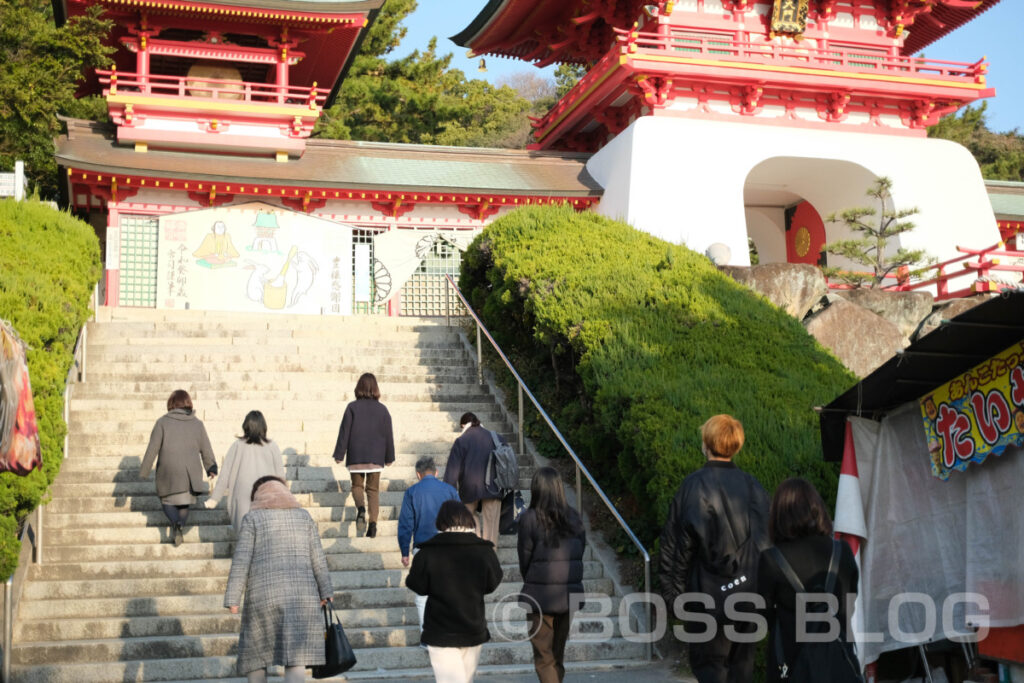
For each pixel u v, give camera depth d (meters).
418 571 6.88
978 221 26.47
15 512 8.91
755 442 10.45
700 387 11.61
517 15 30.08
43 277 12.48
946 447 8.09
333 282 25.00
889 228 26.23
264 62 27.42
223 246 24.38
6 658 8.20
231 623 9.23
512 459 9.81
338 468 12.37
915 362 7.78
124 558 10.14
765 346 13.34
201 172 23.98
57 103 23.08
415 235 25.89
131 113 24.64
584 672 9.05
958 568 8.24
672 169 25.00
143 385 14.00
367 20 27.14
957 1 28.42
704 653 6.32
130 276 23.84
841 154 26.39
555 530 7.41
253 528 7.00
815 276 18.41
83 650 8.63
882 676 8.98
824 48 27.47
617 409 11.56
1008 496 7.83
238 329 16.73
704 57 25.28
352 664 7.00
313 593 6.97
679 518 6.34
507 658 9.30
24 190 16.78
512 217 17.12
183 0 25.14
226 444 12.77
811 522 5.60
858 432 8.59
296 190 24.50
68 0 24.48
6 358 7.24
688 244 24.50
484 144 48.31
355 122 43.41
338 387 14.71
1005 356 7.55
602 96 26.91
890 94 26.80
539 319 14.17
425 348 16.78
